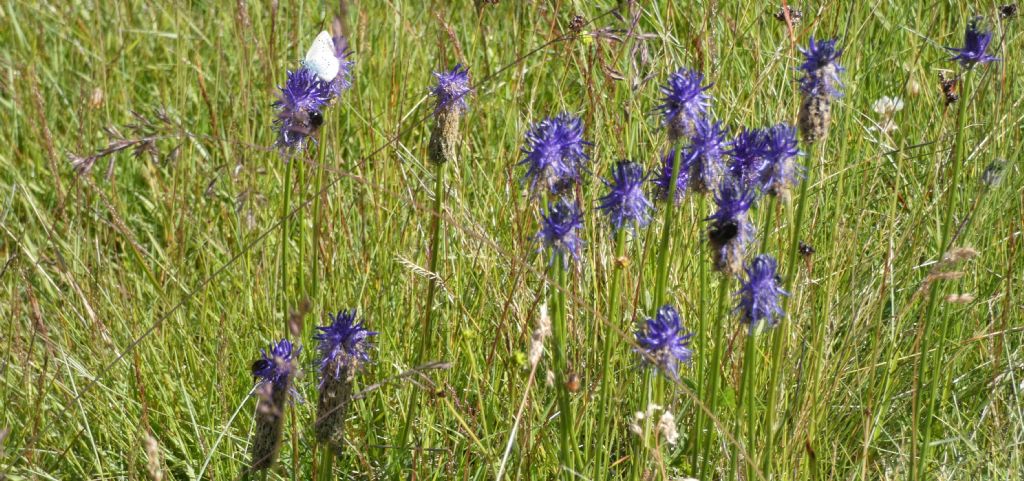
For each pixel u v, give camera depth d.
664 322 2.45
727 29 4.25
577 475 2.74
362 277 3.79
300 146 3.18
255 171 4.31
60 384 3.43
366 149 4.43
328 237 3.88
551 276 2.86
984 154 3.76
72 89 5.40
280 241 3.99
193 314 3.99
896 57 4.35
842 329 3.57
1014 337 3.51
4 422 3.33
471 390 3.37
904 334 3.43
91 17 5.67
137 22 5.80
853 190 3.96
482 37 4.60
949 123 4.01
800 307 3.30
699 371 2.67
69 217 4.51
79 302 3.88
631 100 3.67
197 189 4.50
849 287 3.46
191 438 3.41
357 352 2.74
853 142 4.12
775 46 4.26
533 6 4.67
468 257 3.75
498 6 5.16
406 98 4.46
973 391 3.39
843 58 4.02
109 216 4.66
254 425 3.32
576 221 2.50
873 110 4.12
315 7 5.37
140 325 3.83
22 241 4.17
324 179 3.88
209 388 3.50
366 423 3.42
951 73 4.11
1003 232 3.78
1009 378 3.33
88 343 3.77
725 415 3.19
